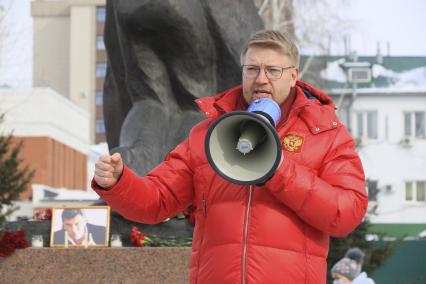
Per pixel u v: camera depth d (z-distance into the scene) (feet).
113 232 26.08
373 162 184.34
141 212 13.28
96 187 12.85
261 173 11.81
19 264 23.32
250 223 12.35
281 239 12.32
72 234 24.45
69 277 23.29
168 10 28.71
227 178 11.85
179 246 24.77
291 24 98.37
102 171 12.56
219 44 29.96
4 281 23.25
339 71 188.24
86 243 24.36
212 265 12.46
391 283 58.44
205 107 13.43
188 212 25.16
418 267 58.39
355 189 12.50
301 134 12.92
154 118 29.50
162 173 13.55
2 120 101.40
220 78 30.35
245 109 13.35
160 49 29.84
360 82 186.91
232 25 30.09
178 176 13.50
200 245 12.88
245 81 13.03
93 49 263.29
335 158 12.86
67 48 267.80
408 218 180.65
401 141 184.65
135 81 30.19
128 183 12.87
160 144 29.14
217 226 12.55
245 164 12.07
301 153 12.82
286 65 12.92
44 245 25.03
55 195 134.31
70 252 23.35
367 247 49.24
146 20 28.99
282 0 92.53
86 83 262.67
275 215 12.37
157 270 23.21
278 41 12.87
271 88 12.90
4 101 164.45
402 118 186.50
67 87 266.77
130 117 29.84
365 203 12.57
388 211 181.06
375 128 186.09
